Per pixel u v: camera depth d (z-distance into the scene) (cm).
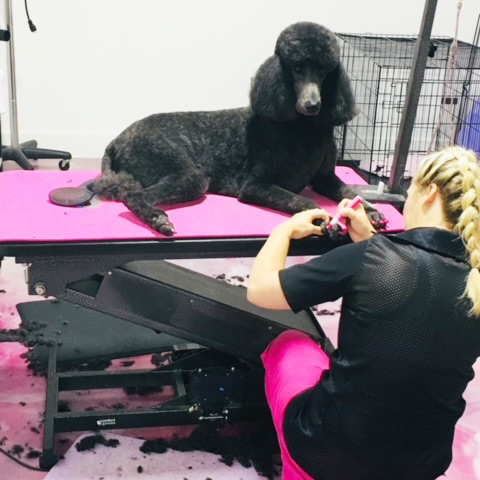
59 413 179
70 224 172
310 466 140
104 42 360
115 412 180
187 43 365
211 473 177
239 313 181
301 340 166
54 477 171
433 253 130
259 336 184
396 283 127
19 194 191
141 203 176
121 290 176
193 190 187
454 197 132
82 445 182
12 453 179
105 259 169
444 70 327
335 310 256
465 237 129
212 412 184
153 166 188
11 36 325
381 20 373
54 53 360
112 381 199
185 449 184
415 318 126
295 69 174
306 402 143
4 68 362
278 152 186
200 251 171
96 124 379
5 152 342
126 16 355
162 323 182
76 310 236
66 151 373
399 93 347
